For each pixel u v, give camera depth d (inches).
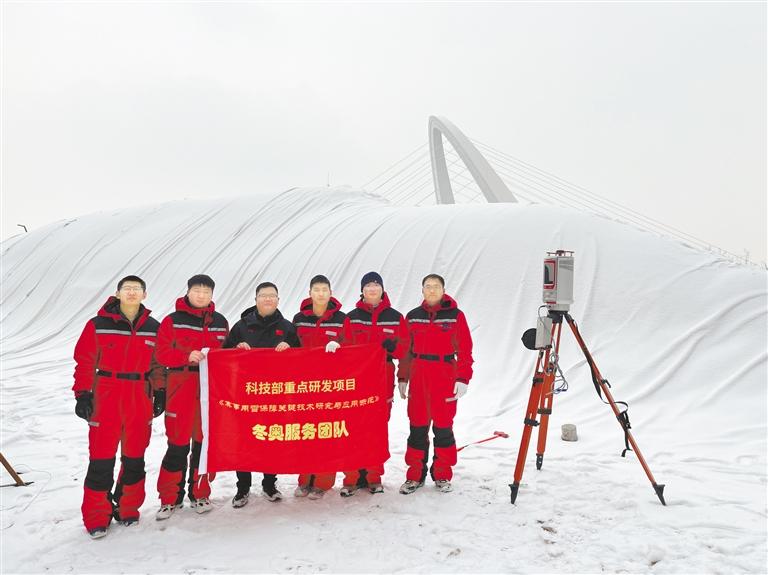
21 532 126.9
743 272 383.2
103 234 752.3
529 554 115.5
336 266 506.9
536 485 157.8
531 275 411.2
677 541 120.3
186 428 132.7
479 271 431.8
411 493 150.5
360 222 593.9
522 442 143.6
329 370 140.6
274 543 120.8
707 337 318.7
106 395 123.9
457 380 149.8
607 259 413.7
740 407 252.4
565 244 438.0
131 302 126.9
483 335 373.7
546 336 149.7
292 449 136.4
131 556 115.0
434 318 150.6
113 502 136.6
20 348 487.5
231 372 134.8
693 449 201.9
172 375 132.5
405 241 501.4
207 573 108.0
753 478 167.8
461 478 164.6
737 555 114.1
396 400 285.9
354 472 147.7
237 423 134.2
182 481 135.7
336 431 140.3
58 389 324.2
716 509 138.7
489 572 108.3
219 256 617.3
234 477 164.6
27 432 227.9
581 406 269.0
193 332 134.2
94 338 123.8
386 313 152.9
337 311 152.7
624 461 182.9
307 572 108.5
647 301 364.8
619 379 296.8
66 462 186.4
